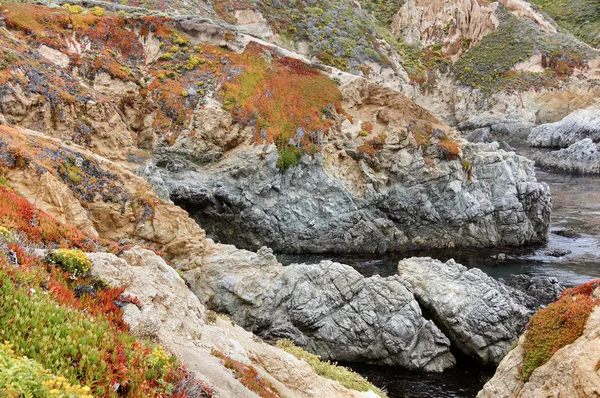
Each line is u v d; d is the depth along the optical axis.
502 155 52.62
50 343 8.42
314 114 51.41
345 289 30.59
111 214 29.34
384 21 122.81
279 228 46.56
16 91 36.50
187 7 74.94
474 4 125.25
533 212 51.06
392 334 29.12
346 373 22.44
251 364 17.58
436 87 114.25
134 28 55.94
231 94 50.53
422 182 50.31
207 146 47.28
